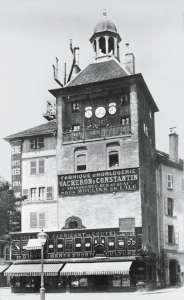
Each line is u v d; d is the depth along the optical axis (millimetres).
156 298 35375
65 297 38969
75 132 52938
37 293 47000
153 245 53094
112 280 47562
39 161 54875
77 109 54094
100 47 58500
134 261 47344
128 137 50500
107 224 49250
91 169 51375
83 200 50844
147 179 53219
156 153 59469
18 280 49438
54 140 54812
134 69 56375
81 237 48906
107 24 58781
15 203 54469
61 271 47250
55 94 54938
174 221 59438
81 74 56375
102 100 52875
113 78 51969
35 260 49938
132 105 51125
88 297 38188
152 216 54375
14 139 56719
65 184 52000
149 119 57844
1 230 50688
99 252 48031
